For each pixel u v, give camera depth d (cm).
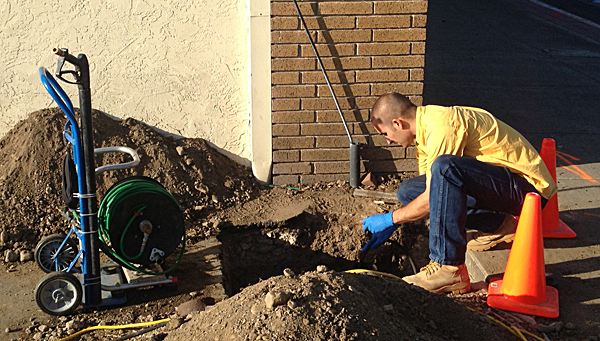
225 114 543
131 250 375
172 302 376
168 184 497
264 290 300
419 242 495
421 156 390
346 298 291
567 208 491
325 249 492
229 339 274
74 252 406
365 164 545
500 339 318
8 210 455
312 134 533
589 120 720
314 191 534
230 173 539
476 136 352
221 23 520
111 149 388
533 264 342
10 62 514
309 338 263
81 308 365
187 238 461
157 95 533
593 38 1166
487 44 1087
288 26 503
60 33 511
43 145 483
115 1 508
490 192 348
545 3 1549
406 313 319
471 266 418
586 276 384
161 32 519
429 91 810
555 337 327
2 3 500
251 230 481
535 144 644
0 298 377
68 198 355
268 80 517
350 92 525
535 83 862
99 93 525
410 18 510
